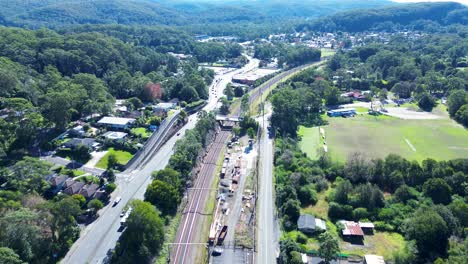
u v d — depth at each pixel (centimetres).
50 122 16575
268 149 17000
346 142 18138
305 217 11712
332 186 13950
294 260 9556
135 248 9794
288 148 16388
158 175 12794
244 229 11406
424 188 13012
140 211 10081
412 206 12338
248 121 19162
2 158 14412
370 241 11050
